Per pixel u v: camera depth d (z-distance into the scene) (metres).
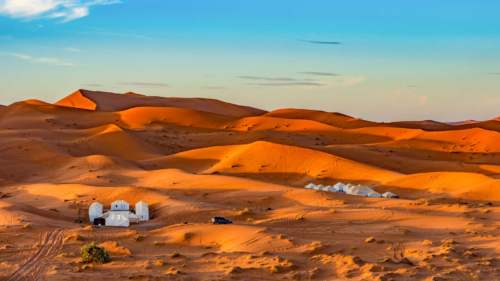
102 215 79.00
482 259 45.06
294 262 44.94
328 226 62.09
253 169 133.62
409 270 41.69
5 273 44.38
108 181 118.69
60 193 102.31
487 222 61.84
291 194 92.56
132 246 54.88
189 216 79.69
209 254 49.22
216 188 102.69
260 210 80.38
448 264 43.72
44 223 73.06
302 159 134.38
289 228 61.06
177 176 115.31
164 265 45.75
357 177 123.06
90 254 47.25
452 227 59.34
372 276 40.38
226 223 65.69
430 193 104.81
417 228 59.50
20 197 103.69
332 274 42.09
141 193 95.19
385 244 50.84
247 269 43.31
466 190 99.44
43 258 49.84
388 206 79.38
